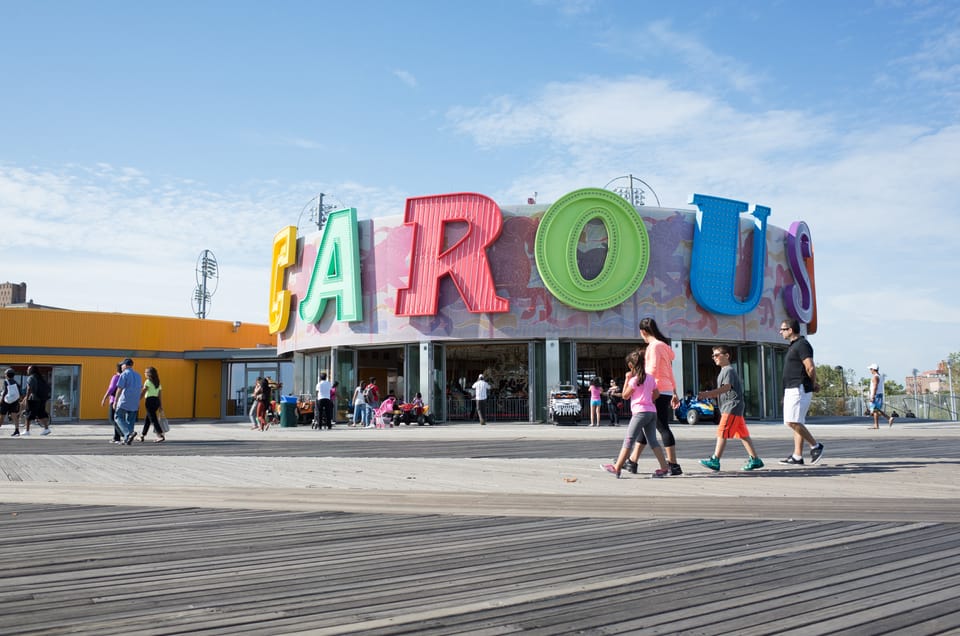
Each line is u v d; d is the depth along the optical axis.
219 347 42.66
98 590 4.23
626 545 5.45
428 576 4.55
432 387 29.80
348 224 31.09
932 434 19.92
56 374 38.25
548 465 11.50
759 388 31.47
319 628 3.53
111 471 10.67
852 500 7.55
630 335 29.31
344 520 6.61
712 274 29.92
